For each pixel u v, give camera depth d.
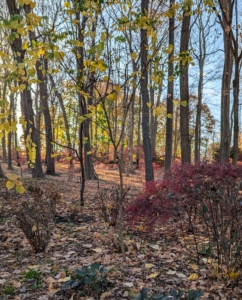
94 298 2.22
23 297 2.22
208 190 2.77
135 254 3.10
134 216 3.42
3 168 14.56
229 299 2.22
